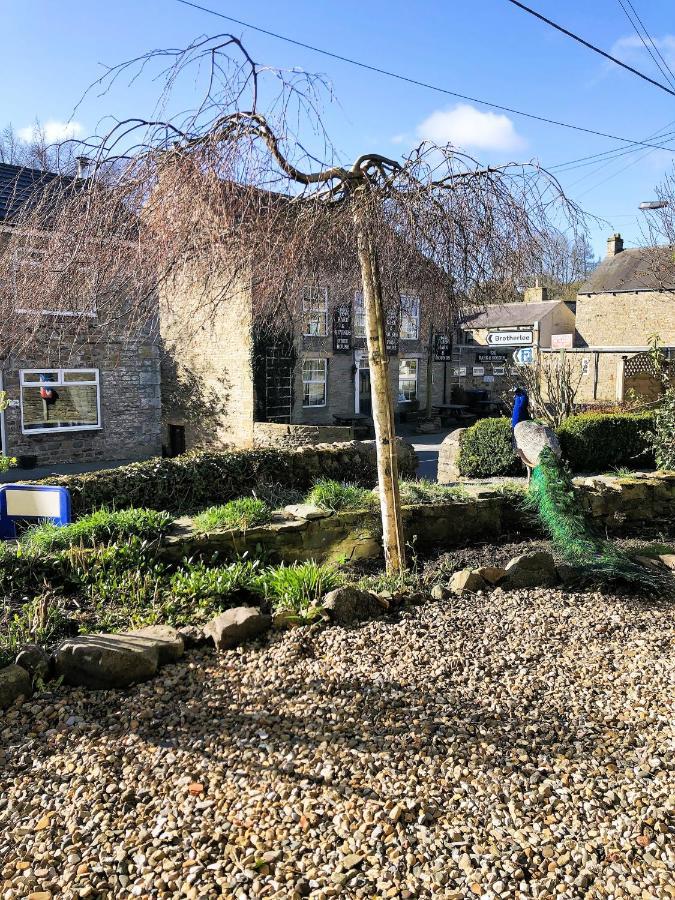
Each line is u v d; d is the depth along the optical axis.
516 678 3.76
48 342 4.68
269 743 3.05
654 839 2.54
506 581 5.21
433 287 4.73
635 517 7.63
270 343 19.56
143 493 6.23
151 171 3.90
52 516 5.44
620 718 3.39
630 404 15.74
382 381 4.87
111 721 3.24
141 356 18.06
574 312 33.62
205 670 3.73
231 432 20.33
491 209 4.04
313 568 4.81
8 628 3.88
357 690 3.52
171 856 2.41
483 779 2.84
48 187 4.15
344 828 2.54
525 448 6.32
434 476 14.79
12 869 2.36
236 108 4.06
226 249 4.07
